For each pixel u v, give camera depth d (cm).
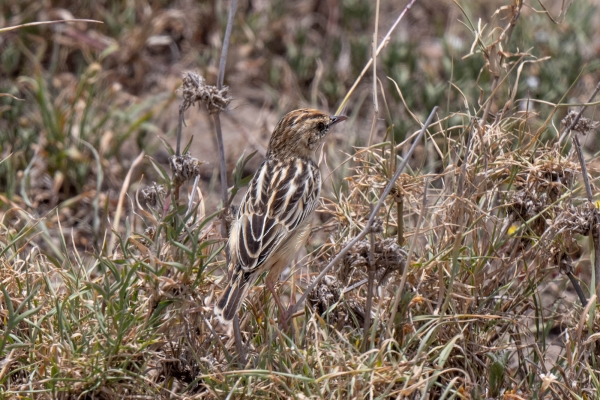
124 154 1683
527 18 1891
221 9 1952
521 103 1661
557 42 1866
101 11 1886
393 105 1777
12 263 1123
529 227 1052
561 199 1029
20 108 1647
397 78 1745
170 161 976
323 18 2031
